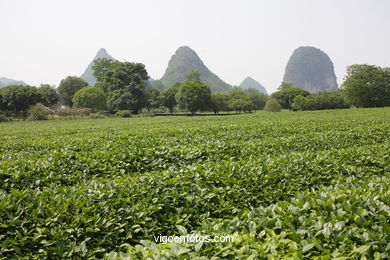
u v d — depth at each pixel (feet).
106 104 242.58
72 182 25.53
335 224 11.44
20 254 12.22
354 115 117.29
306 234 11.32
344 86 256.93
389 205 13.88
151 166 30.76
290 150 38.40
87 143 44.19
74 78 294.25
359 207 12.71
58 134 77.00
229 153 34.78
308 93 324.19
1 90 214.48
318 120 88.28
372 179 20.63
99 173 28.09
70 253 12.37
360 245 10.38
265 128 62.03
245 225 12.66
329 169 24.18
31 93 217.36
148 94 286.46
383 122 75.00
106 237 13.98
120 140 45.68
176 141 46.47
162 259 9.54
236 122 90.89
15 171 24.56
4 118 167.94
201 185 19.51
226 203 17.97
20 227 13.48
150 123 119.24
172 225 15.65
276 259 9.57
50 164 27.63
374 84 241.35
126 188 17.69
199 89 253.44
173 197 17.74
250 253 10.04
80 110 202.80
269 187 20.59
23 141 51.93
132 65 260.42
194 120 129.39
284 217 12.72
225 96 287.89
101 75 287.69
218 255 10.06
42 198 16.22
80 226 14.35
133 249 11.93
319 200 13.61
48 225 14.01
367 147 32.89
